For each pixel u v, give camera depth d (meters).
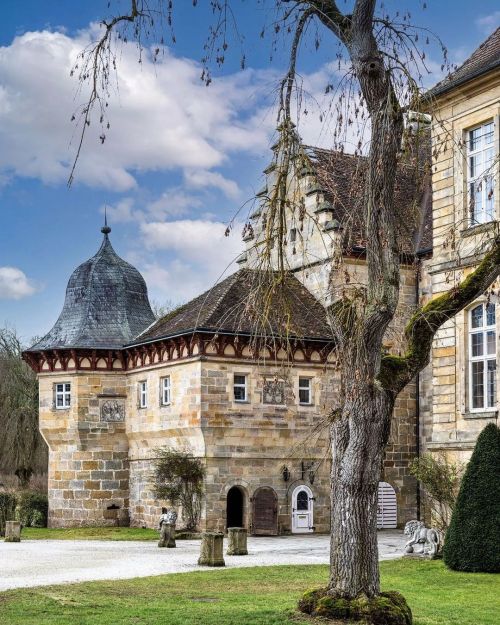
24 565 26.98
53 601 18.45
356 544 15.68
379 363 15.81
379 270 15.70
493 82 29.31
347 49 15.85
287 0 15.44
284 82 15.35
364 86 15.66
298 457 41.41
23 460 59.94
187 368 40.62
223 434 39.78
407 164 17.02
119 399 46.84
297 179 15.99
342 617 15.31
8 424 59.72
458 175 30.56
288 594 20.09
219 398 39.78
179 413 41.09
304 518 41.38
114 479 46.50
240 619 15.96
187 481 39.81
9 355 65.50
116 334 47.41
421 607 18.92
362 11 15.65
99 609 17.42
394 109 15.70
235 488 40.31
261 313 15.86
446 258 30.84
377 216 15.72
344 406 15.98
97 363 46.78
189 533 38.69
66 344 47.00
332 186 15.98
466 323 30.34
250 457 40.47
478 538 24.75
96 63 14.55
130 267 50.72
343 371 15.82
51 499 47.12
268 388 40.62
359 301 15.62
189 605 18.11
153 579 22.92
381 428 15.82
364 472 15.74
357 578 15.64
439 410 30.98
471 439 29.50
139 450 45.75
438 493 28.62
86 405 46.44
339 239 16.14
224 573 24.28
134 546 34.72
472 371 30.22
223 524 39.69
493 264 17.41
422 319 17.05
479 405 29.97
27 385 62.94
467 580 23.25
